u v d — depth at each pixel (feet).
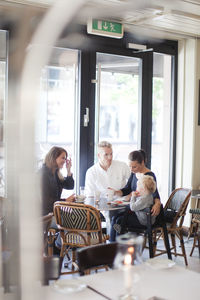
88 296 4.71
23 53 1.61
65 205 10.48
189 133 17.52
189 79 17.44
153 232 12.51
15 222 1.69
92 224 10.43
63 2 1.55
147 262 6.02
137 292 4.08
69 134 15.23
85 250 6.48
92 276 5.45
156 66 17.49
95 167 14.40
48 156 11.80
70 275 11.65
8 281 1.75
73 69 15.01
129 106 16.72
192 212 13.85
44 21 1.59
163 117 17.87
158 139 17.75
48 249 11.69
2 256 1.84
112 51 15.78
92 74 15.39
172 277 5.43
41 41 1.61
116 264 4.09
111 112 16.20
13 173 1.65
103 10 1.65
